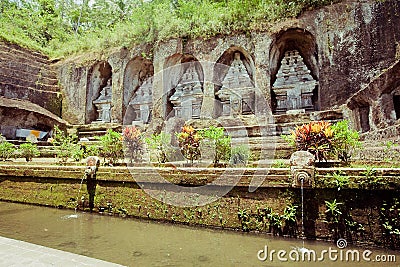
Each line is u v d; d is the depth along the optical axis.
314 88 12.37
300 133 5.03
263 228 4.27
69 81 17.66
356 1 11.76
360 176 3.84
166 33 14.88
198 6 15.45
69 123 17.17
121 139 6.53
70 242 4.19
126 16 22.41
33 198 6.58
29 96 16.42
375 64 11.09
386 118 7.66
